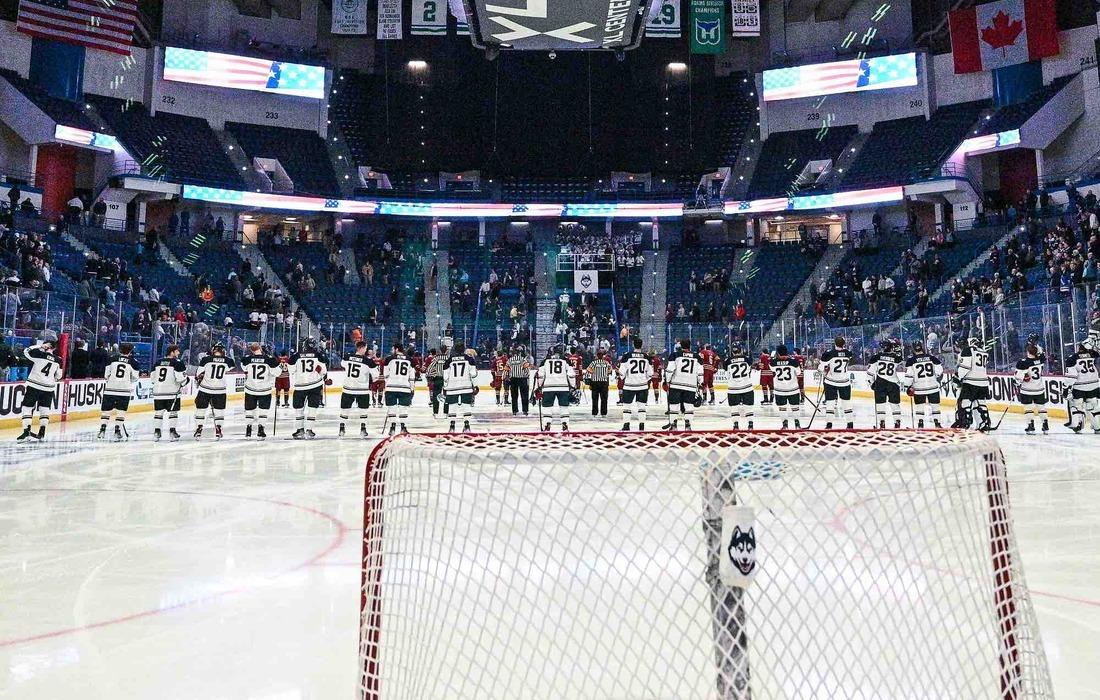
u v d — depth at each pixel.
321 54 31.77
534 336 23.72
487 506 1.58
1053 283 18.06
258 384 11.34
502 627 2.46
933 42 31.06
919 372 11.97
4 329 12.86
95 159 26.64
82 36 24.33
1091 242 17.81
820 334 20.77
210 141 29.22
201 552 4.29
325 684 2.41
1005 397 14.74
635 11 11.41
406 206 29.77
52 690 2.37
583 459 1.53
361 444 10.55
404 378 11.48
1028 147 26.05
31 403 10.69
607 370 15.30
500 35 12.17
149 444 10.45
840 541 1.53
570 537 1.54
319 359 11.48
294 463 8.45
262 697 2.31
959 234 25.58
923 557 1.56
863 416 16.00
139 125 27.56
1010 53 27.34
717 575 1.47
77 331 14.49
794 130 31.66
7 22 25.11
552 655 2.23
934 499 1.56
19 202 24.08
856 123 30.91
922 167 28.30
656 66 30.94
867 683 1.97
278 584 3.62
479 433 1.79
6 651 2.72
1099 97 25.38
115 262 21.27
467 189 32.69
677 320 26.30
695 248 30.75
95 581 3.68
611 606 1.55
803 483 1.52
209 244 27.45
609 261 28.64
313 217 30.72
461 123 30.91
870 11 31.58
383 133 30.84
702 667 1.50
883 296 24.09
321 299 26.62
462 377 11.71
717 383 22.09
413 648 1.70
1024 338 14.48
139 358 16.38
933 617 2.34
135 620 3.08
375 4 32.38
